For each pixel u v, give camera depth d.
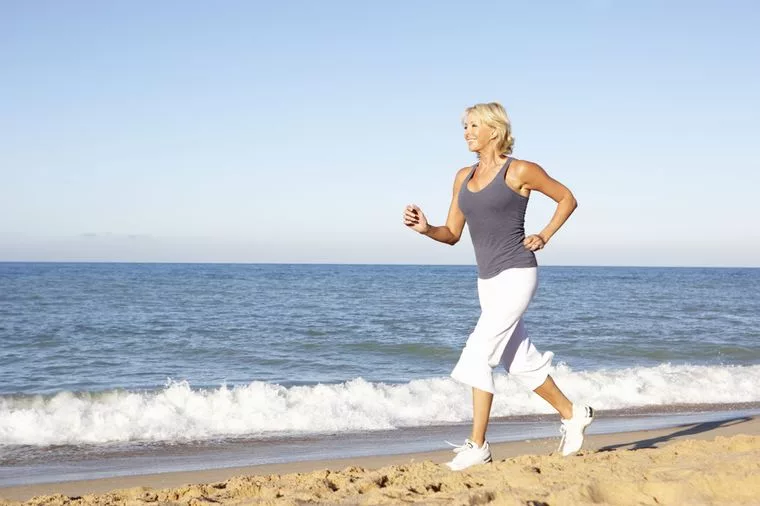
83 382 12.30
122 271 107.81
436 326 23.00
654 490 3.25
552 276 98.88
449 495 3.23
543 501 3.05
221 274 92.38
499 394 9.45
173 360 15.21
